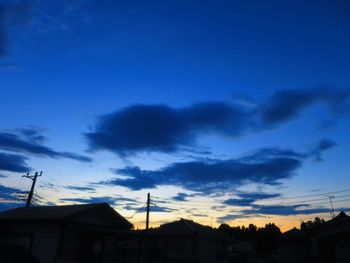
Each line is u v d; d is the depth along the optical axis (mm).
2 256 14656
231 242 40656
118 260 24062
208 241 35125
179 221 37875
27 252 15680
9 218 18797
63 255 17719
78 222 18594
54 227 17516
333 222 25031
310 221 62344
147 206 34344
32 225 18422
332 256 24359
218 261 36031
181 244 33594
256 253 55344
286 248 40219
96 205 19906
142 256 29766
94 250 19938
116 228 21797
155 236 34406
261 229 78438
